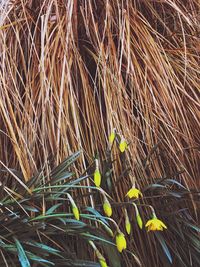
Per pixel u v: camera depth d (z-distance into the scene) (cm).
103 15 97
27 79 86
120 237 71
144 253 81
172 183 84
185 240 83
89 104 86
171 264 83
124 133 84
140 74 90
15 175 75
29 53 90
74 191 78
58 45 90
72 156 77
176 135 86
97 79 89
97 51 91
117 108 85
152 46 93
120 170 82
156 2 104
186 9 102
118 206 79
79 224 73
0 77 85
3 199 73
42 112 83
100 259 70
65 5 95
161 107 88
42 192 73
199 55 98
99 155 83
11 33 93
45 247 70
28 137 82
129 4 99
